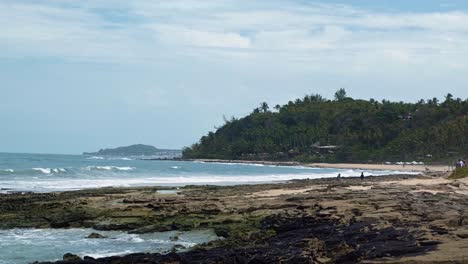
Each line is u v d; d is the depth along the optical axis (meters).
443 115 169.62
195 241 23.52
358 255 15.23
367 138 171.25
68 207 31.88
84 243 23.56
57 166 102.38
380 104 193.38
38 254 21.52
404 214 23.69
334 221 22.97
